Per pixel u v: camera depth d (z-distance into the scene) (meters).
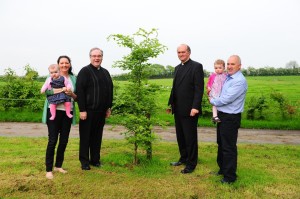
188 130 7.32
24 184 6.29
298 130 15.18
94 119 7.34
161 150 9.54
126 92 7.75
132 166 7.64
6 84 18.94
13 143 10.24
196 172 7.33
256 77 56.97
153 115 7.98
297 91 27.92
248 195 6.07
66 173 7.03
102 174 7.02
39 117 16.95
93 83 7.20
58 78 6.67
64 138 6.98
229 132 6.55
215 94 7.50
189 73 7.33
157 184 6.55
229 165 6.61
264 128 15.72
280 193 6.21
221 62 7.54
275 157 8.86
